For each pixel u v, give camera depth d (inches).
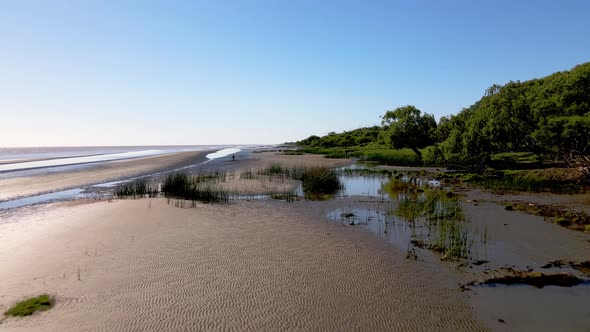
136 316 267.4
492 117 1119.0
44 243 440.5
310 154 2576.3
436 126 1675.7
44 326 254.7
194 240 448.1
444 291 310.5
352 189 882.1
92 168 1515.7
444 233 476.4
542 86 1170.6
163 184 940.0
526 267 361.7
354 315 270.1
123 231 487.8
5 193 863.7
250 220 557.6
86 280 330.0
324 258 386.6
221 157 2347.4
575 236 461.1
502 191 799.1
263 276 338.3
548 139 917.2
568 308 282.8
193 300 291.0
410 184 957.2
